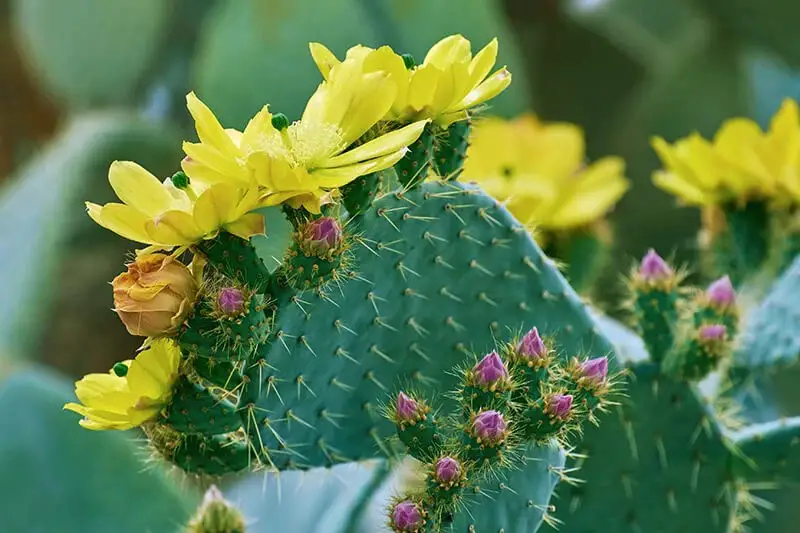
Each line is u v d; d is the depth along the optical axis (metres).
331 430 1.33
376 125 1.31
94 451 1.74
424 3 2.24
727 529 1.44
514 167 1.75
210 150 1.25
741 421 1.54
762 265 1.60
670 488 1.43
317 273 1.28
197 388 1.30
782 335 1.51
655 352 1.43
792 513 1.97
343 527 1.42
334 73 1.28
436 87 1.31
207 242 1.27
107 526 1.73
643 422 1.42
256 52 2.21
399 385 1.34
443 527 1.26
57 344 2.44
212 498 1.34
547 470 1.29
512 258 1.36
